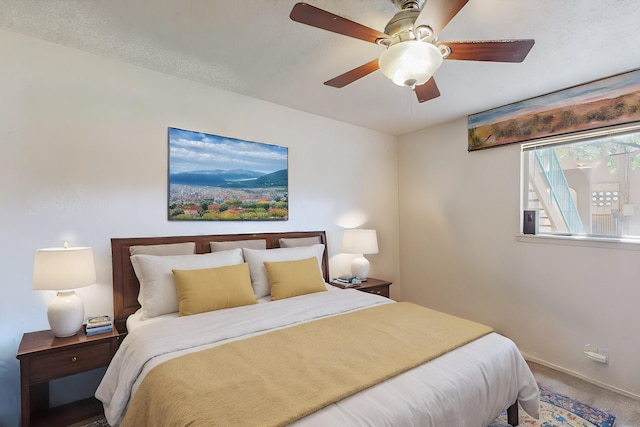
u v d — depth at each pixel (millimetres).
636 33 1836
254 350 1544
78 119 2170
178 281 2129
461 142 3445
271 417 1045
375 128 3877
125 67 2340
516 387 1699
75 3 1673
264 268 2623
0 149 1928
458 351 1609
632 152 2385
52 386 2059
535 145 2887
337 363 1421
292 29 1867
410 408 1173
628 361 2301
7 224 1940
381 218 4016
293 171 3252
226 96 2807
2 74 1943
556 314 2703
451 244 3549
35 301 2010
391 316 2061
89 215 2203
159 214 2477
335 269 3580
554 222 2828
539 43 1945
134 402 1320
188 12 1721
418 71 1524
